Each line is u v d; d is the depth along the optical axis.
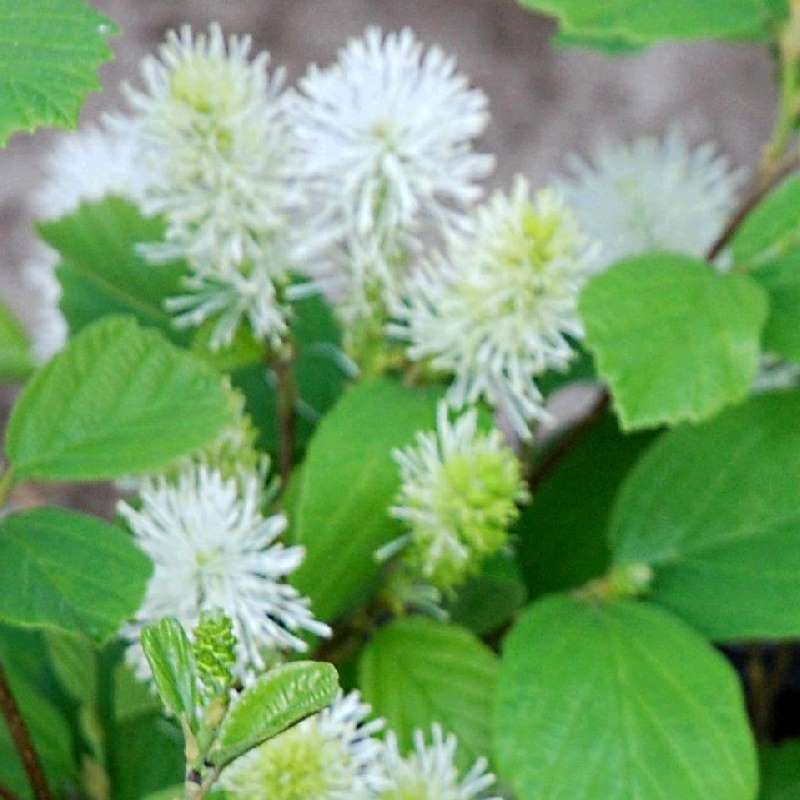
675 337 0.38
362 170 0.39
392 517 0.38
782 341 0.39
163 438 0.37
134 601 0.35
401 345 0.42
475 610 0.41
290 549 0.37
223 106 0.39
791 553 0.39
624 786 0.36
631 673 0.37
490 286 0.38
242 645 0.36
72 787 0.42
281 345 0.41
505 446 0.39
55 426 0.37
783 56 0.41
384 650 0.39
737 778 0.36
